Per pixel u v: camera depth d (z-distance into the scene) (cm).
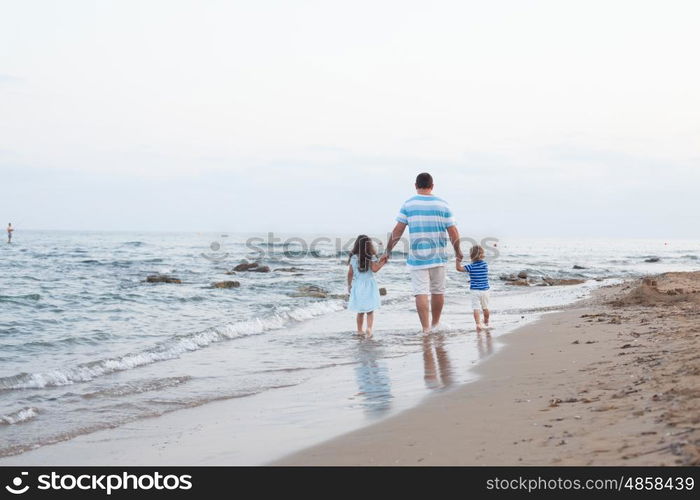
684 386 441
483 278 1071
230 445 475
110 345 967
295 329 1159
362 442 443
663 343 675
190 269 2862
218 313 1367
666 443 332
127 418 573
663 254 5944
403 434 450
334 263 3503
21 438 514
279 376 747
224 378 740
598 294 1744
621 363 591
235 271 2758
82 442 504
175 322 1225
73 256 3822
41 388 684
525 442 385
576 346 755
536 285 2359
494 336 957
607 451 340
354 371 757
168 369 796
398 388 634
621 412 407
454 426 451
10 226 5912
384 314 1388
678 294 1256
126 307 1437
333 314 1408
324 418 535
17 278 2170
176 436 513
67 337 1015
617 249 7731
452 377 663
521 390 544
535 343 834
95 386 696
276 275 2562
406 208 1040
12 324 1139
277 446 459
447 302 1630
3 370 773
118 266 2948
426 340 975
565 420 416
